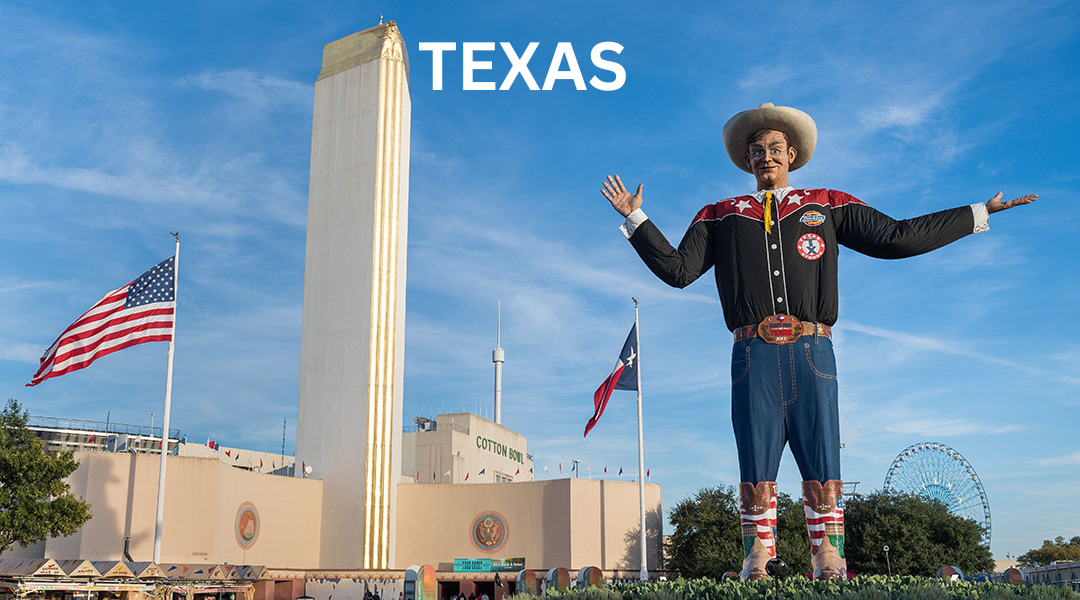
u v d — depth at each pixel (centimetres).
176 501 5334
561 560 6606
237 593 5631
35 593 4281
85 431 8900
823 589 1412
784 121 1830
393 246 6819
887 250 1730
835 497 1672
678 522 7338
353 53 7238
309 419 6681
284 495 6209
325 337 6769
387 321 6675
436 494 6931
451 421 9719
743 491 1709
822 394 1697
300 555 6244
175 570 4800
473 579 6694
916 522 6688
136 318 4225
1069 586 1375
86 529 5016
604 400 5350
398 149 6994
